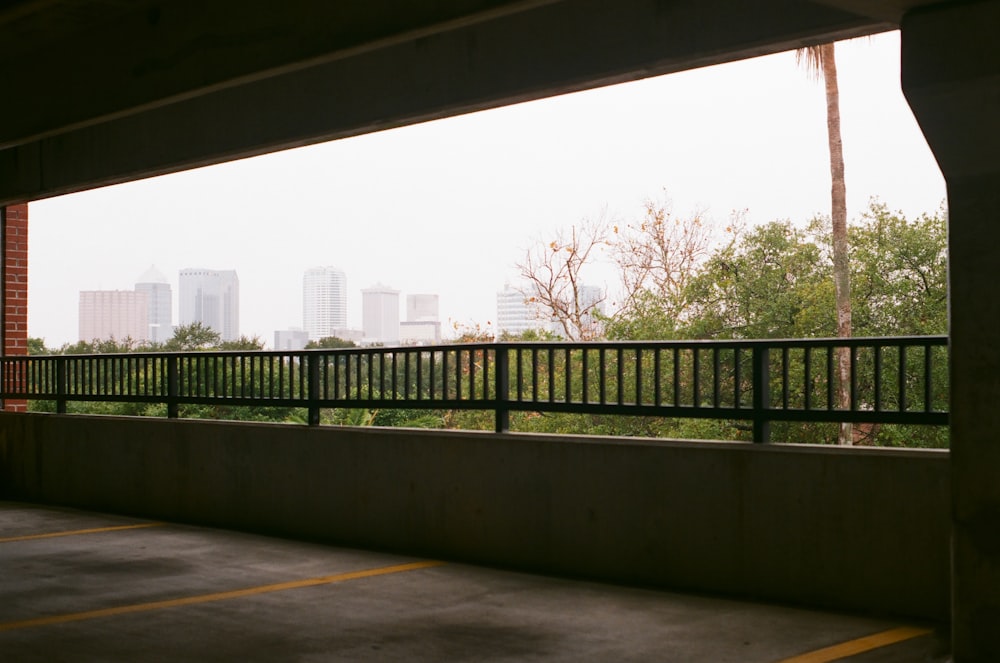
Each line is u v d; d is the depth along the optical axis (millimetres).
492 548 8672
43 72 9047
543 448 8375
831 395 7082
